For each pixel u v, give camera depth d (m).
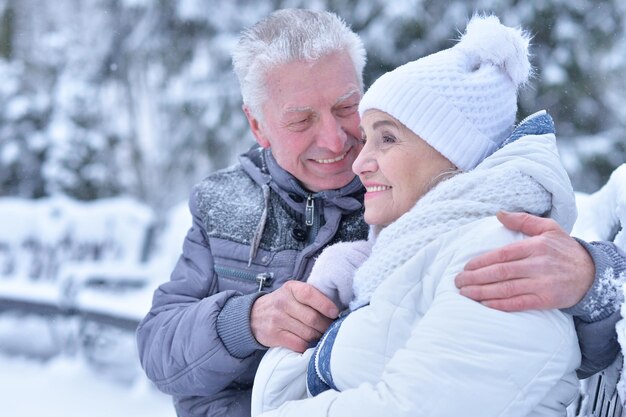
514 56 1.81
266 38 2.26
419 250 1.67
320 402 1.62
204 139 9.75
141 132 11.66
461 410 1.48
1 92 11.09
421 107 1.76
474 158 1.78
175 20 10.17
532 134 1.75
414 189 1.80
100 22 11.72
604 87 8.05
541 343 1.53
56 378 6.35
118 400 5.86
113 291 6.83
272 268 2.25
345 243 2.02
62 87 11.16
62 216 8.52
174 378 2.24
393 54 7.88
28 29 12.43
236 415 2.26
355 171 1.87
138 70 11.44
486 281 1.55
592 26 7.91
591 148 8.02
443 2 7.80
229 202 2.37
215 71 9.77
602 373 1.90
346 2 8.03
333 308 1.93
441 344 1.52
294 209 2.28
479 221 1.66
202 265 2.38
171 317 2.28
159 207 11.23
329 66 2.18
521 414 1.51
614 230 2.10
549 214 1.74
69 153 10.89
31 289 7.00
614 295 1.62
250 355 2.14
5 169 10.83
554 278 1.55
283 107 2.19
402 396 1.50
